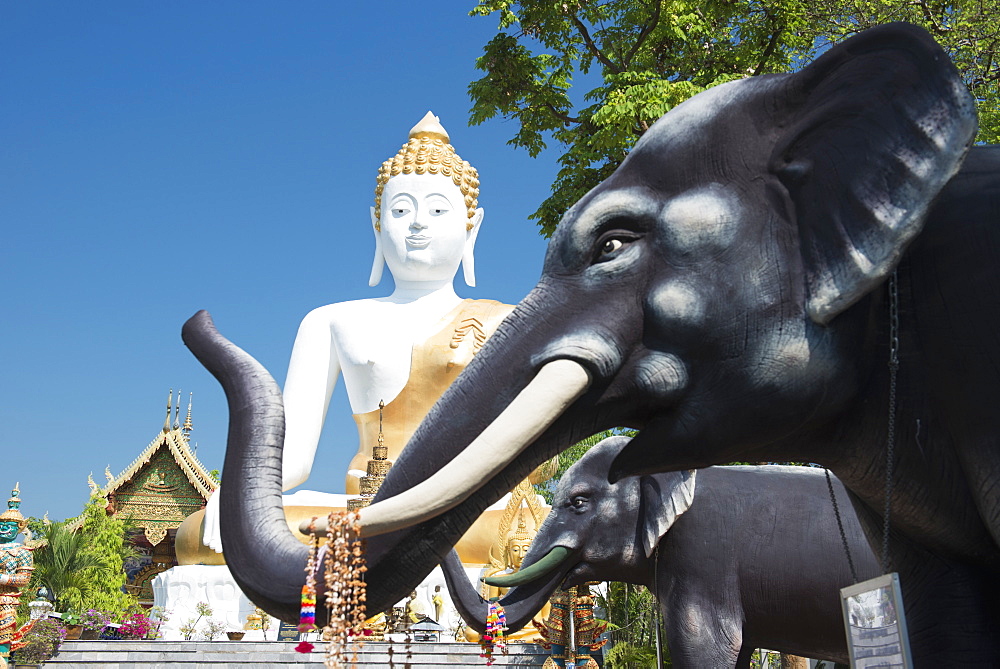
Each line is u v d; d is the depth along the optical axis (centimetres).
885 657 371
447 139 2219
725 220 398
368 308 2038
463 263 2127
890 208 374
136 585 3469
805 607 793
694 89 1328
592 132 1470
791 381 388
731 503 825
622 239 415
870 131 385
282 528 405
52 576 2488
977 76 1316
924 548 446
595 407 411
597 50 1556
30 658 1469
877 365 405
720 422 397
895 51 392
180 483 3303
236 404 421
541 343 409
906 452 406
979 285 390
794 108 412
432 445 406
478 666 1417
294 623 402
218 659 1512
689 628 801
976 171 417
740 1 1464
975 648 430
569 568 858
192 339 439
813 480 836
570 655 957
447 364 1936
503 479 409
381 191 2141
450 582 723
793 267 391
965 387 385
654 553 843
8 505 1195
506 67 1545
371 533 384
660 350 403
